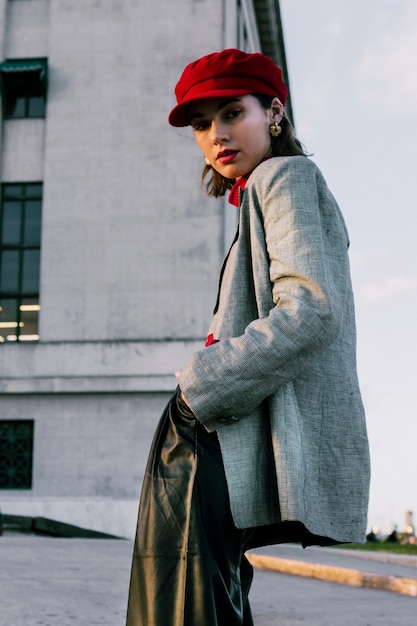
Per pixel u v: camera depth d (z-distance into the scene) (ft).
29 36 80.12
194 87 6.77
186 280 72.84
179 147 75.20
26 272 77.05
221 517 6.03
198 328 71.97
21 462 72.38
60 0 79.46
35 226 77.46
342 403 6.31
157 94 76.69
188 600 5.84
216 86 6.69
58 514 69.62
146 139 75.77
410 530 171.12
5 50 79.92
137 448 70.95
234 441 6.02
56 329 73.67
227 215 75.87
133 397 71.87
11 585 19.53
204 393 5.84
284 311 5.85
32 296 76.43
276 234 6.18
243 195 6.66
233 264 6.54
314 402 6.21
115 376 71.56
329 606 20.22
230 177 6.98
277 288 6.09
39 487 71.20
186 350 71.31
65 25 79.10
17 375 72.69
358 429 6.32
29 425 73.05
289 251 6.04
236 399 5.84
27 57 79.82
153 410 71.31
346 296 6.52
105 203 75.10
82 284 74.08
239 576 6.63
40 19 80.43
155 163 75.15
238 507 5.93
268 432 6.13
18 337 75.87
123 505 69.51
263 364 5.76
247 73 6.73
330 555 36.96
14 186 78.13
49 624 14.38
